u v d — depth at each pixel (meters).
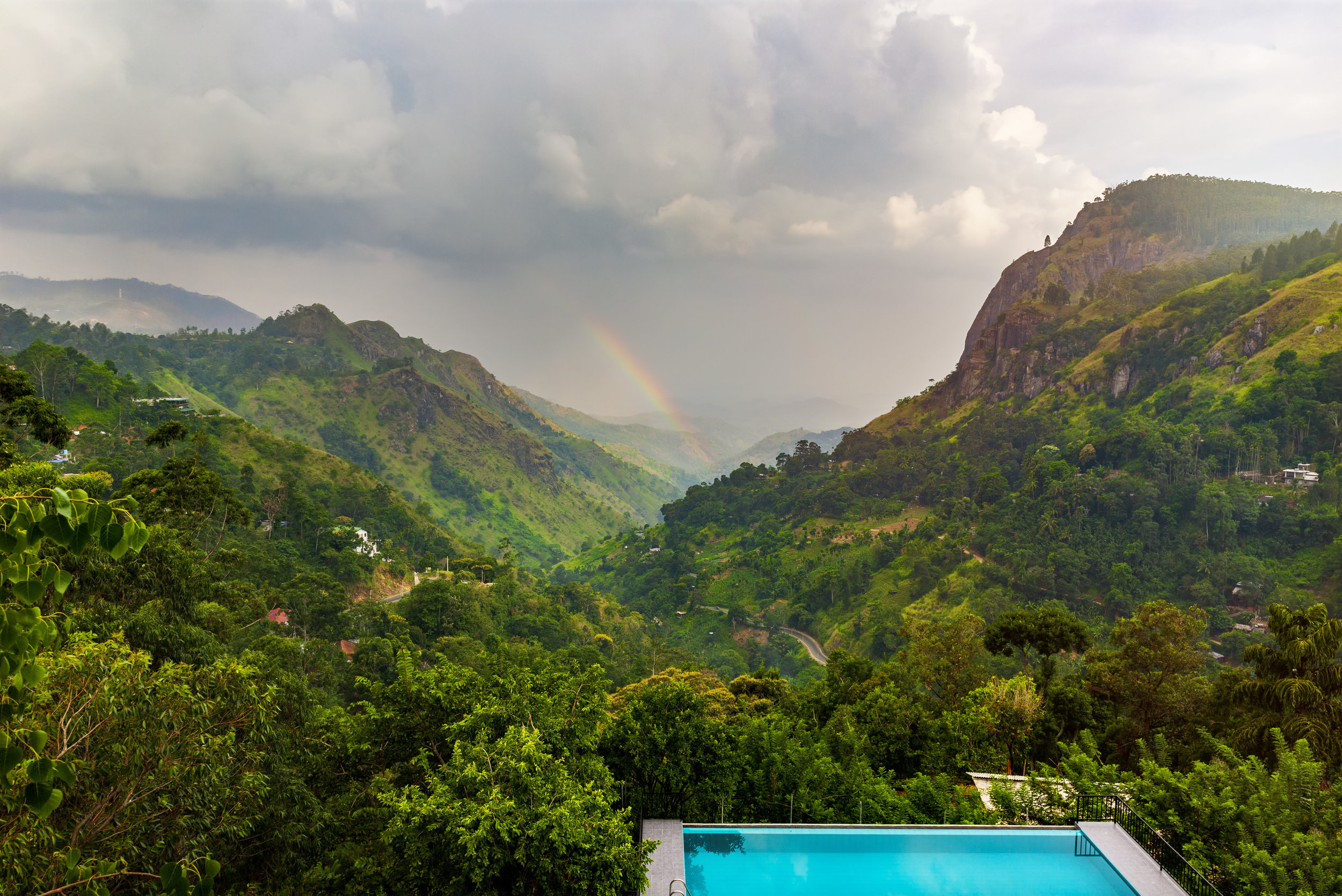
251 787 16.03
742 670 151.88
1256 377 172.38
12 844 9.47
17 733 5.79
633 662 121.56
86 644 13.09
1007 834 17.59
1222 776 19.42
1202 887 15.71
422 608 103.00
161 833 13.49
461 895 13.22
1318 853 15.52
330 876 17.70
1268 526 133.25
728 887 16.27
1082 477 157.12
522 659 25.86
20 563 4.93
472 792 14.44
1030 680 38.12
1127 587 134.12
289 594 85.38
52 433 36.31
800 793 22.61
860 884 16.47
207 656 25.53
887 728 33.34
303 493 138.00
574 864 13.26
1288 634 27.55
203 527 54.59
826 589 172.38
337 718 23.03
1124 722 34.44
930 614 147.75
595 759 17.59
